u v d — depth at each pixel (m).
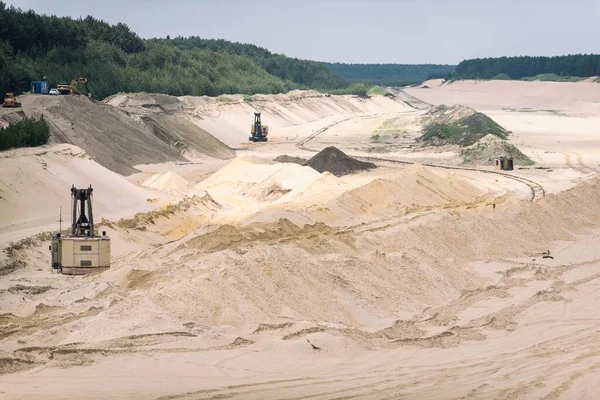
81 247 61.53
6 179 80.31
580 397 39.56
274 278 53.69
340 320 52.34
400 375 42.34
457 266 66.94
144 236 79.00
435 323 53.97
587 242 82.69
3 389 37.56
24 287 56.69
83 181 88.62
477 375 42.66
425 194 102.31
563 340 50.09
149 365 41.62
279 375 41.38
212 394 37.94
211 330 47.34
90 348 43.53
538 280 66.69
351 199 93.12
